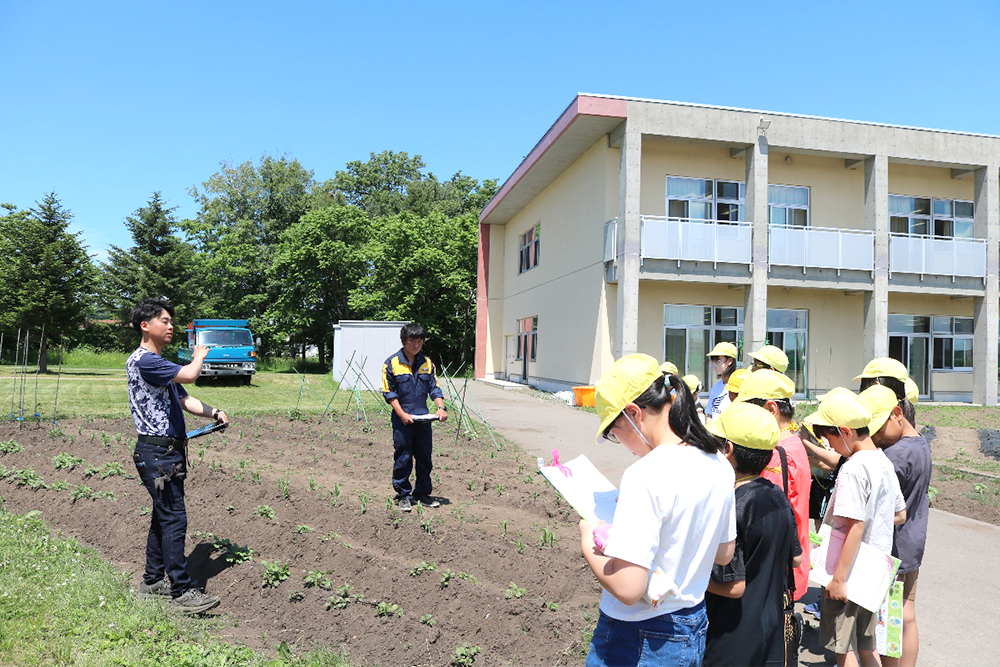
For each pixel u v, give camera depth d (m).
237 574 5.10
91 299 36.31
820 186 21.27
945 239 21.16
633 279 18.70
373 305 40.41
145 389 4.71
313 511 6.71
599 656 2.25
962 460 11.59
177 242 40.66
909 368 22.41
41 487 7.32
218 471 8.05
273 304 45.06
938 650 4.49
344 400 18.67
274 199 50.34
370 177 61.16
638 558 2.01
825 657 4.32
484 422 13.23
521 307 29.44
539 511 7.30
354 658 4.07
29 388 19.84
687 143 19.86
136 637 4.04
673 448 2.20
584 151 21.59
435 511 7.02
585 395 18.38
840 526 3.42
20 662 3.61
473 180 64.50
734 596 2.45
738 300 20.50
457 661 3.97
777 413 3.94
